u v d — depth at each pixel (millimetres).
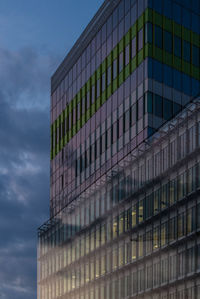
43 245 95875
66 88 91188
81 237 80000
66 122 90375
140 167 65250
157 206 60781
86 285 76438
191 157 55406
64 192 89062
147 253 61656
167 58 66625
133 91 67938
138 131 66125
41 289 94625
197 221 53250
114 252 69438
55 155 95000
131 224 65938
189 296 53094
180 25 68500
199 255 52344
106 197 73250
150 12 66188
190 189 55062
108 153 73875
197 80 68688
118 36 72875
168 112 65500
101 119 76688
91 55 81188
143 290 61500
